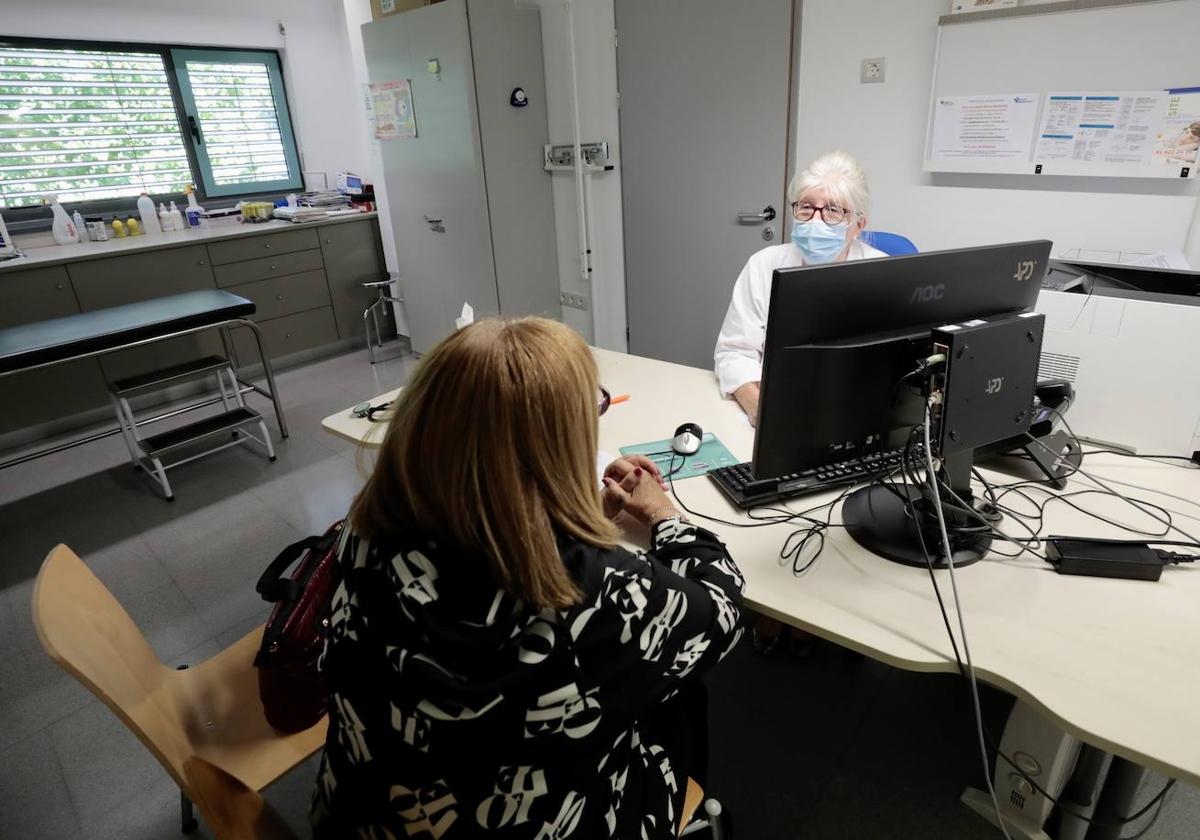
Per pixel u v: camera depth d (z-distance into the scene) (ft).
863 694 5.88
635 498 3.71
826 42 9.01
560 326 2.38
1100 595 3.35
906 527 3.84
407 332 15.72
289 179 16.19
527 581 2.21
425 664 2.13
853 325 3.48
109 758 5.68
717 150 10.51
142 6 13.07
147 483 10.25
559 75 12.01
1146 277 4.79
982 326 3.36
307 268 14.52
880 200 9.29
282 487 9.96
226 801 3.03
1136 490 4.19
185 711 4.18
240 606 7.48
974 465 4.60
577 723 2.33
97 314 9.66
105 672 3.17
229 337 13.67
